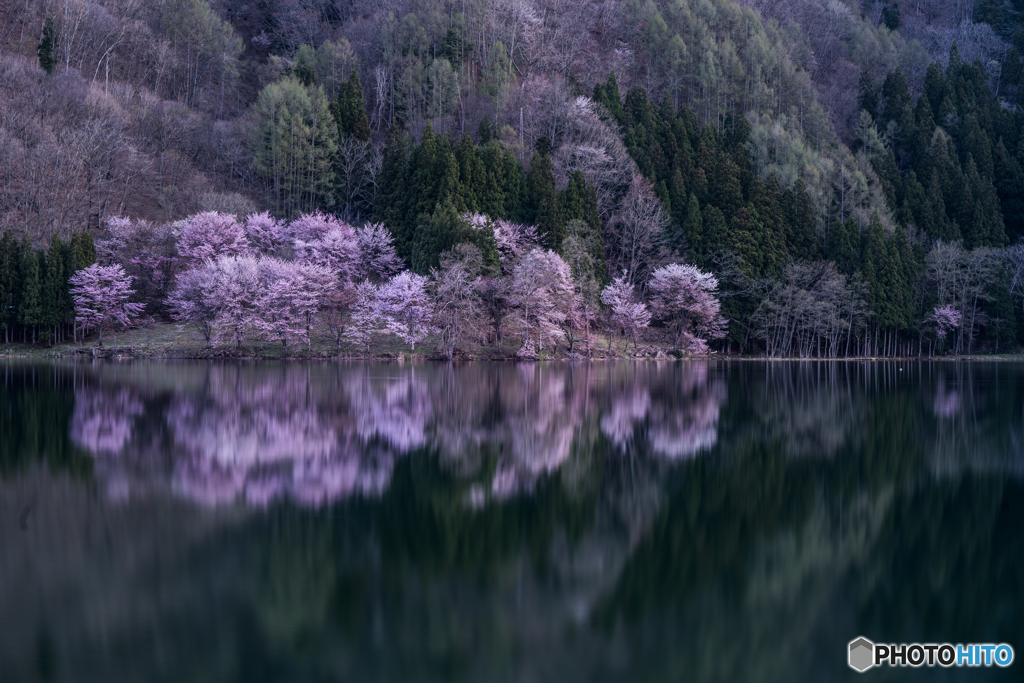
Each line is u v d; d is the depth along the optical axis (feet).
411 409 99.14
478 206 257.34
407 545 41.93
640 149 312.71
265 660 28.53
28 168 245.45
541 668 28.48
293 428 81.00
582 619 33.01
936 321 287.69
